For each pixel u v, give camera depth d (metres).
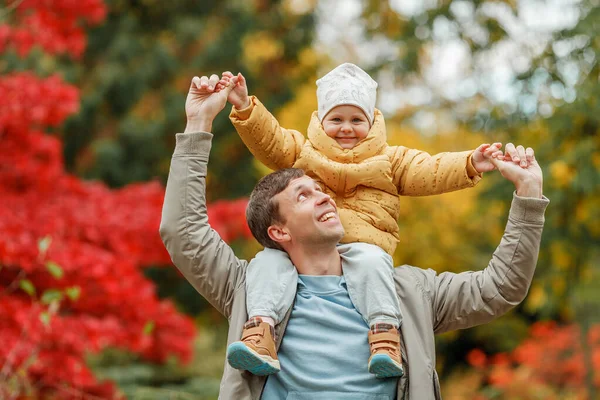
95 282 7.22
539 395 11.79
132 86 15.84
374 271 3.19
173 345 8.58
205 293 3.32
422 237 12.72
